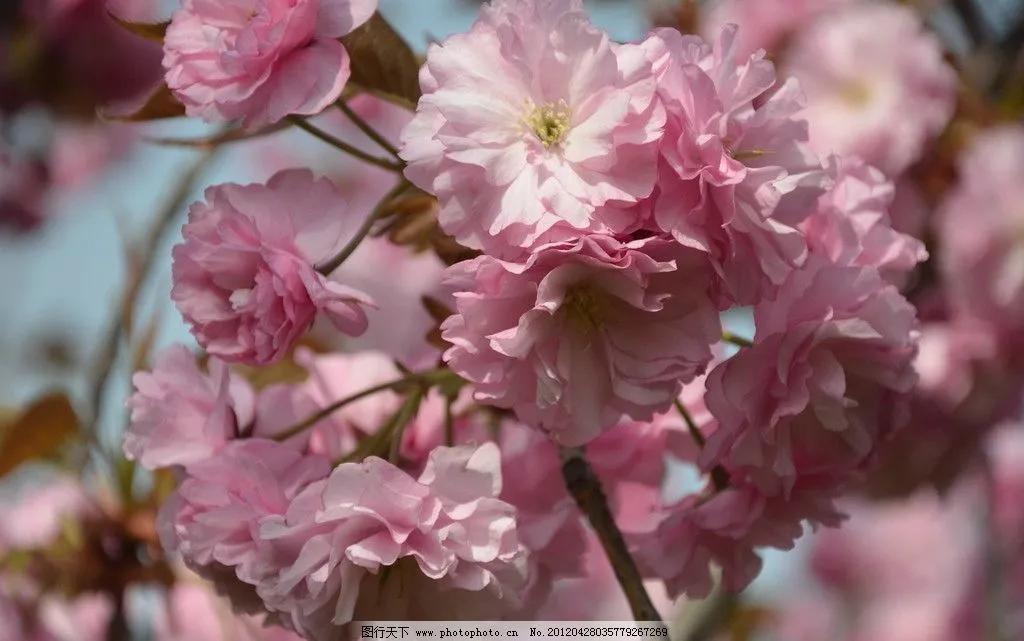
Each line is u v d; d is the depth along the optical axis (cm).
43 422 74
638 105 58
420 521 59
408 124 59
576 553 64
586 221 58
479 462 60
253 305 61
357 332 61
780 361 61
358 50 63
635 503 67
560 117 58
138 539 78
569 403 59
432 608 60
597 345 59
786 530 63
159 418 63
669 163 58
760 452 61
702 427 66
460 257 63
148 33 63
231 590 63
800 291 61
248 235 61
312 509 59
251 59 61
